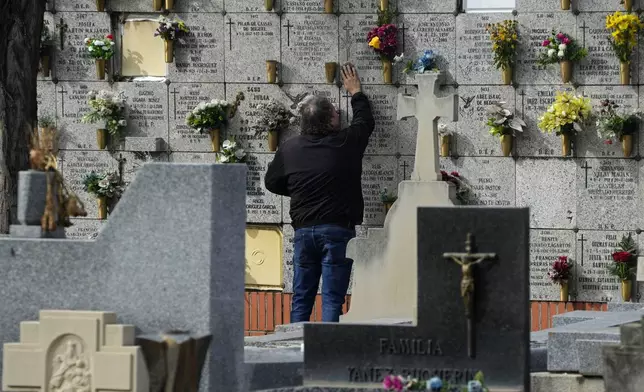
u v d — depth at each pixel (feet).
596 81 62.44
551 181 62.69
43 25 61.05
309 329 36.19
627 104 62.18
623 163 62.13
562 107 61.11
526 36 62.80
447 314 35.32
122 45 65.87
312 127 56.95
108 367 34.65
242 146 64.85
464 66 63.21
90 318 34.91
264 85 64.64
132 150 64.90
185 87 65.21
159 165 35.96
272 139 64.23
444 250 35.29
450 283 35.29
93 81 65.77
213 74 64.95
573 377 39.86
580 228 62.49
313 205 56.24
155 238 35.99
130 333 35.01
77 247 36.42
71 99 65.87
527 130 62.80
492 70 63.10
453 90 63.31
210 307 35.70
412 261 54.08
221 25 64.80
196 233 35.76
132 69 65.98
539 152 62.75
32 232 37.42
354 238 54.85
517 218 34.86
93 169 65.87
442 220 35.29
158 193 35.96
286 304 64.23
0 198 55.36
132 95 65.57
